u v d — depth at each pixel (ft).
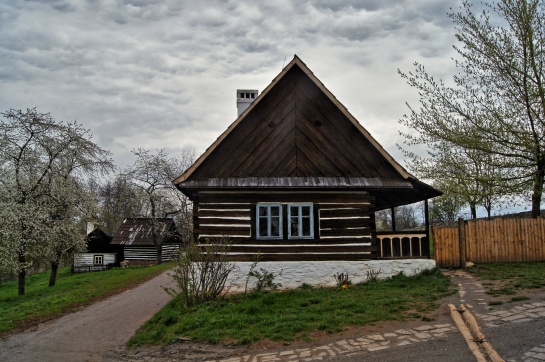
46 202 100.68
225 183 54.24
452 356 27.17
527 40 67.05
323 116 57.41
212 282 47.29
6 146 93.20
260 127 56.70
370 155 56.80
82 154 105.81
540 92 65.92
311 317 38.32
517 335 29.37
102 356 37.88
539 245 62.69
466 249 62.28
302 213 55.67
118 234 172.04
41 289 98.68
